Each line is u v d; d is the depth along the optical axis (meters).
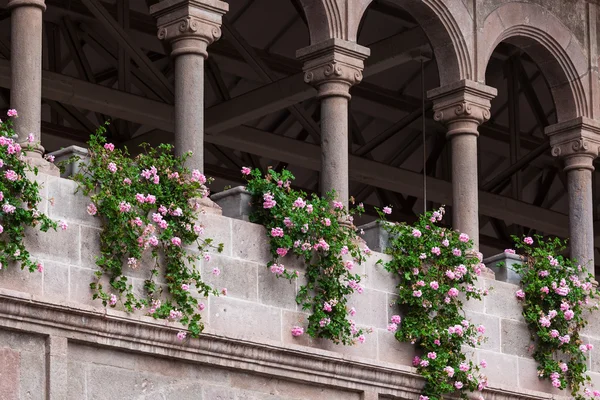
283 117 27.80
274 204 17.02
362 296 17.73
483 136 28.86
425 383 17.94
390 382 17.58
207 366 16.17
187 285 16.12
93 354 15.39
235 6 25.16
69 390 15.16
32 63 16.00
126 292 15.73
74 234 15.53
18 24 16.05
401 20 25.77
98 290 15.52
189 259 16.27
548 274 19.39
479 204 26.88
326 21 18.36
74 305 15.10
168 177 16.38
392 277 18.08
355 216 29.52
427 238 18.38
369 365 17.31
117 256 15.75
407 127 28.47
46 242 15.33
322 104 18.30
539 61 20.84
